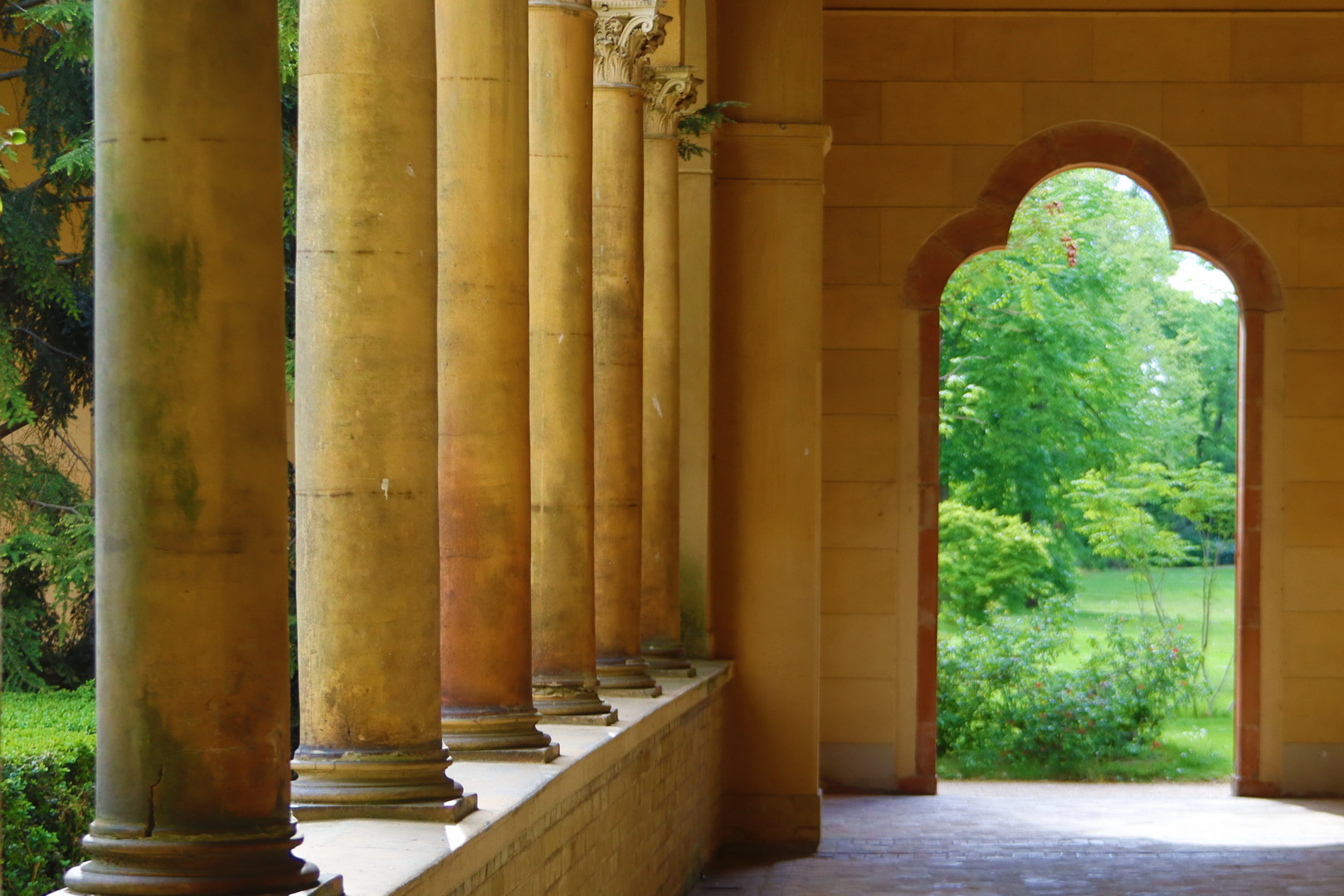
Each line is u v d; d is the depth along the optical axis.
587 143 9.16
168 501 3.79
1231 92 18.19
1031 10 18.19
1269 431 18.09
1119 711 21.25
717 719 13.85
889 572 17.98
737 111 14.96
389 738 5.40
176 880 3.71
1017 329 31.41
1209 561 42.38
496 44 7.01
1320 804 17.33
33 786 7.96
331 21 5.34
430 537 5.53
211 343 3.81
